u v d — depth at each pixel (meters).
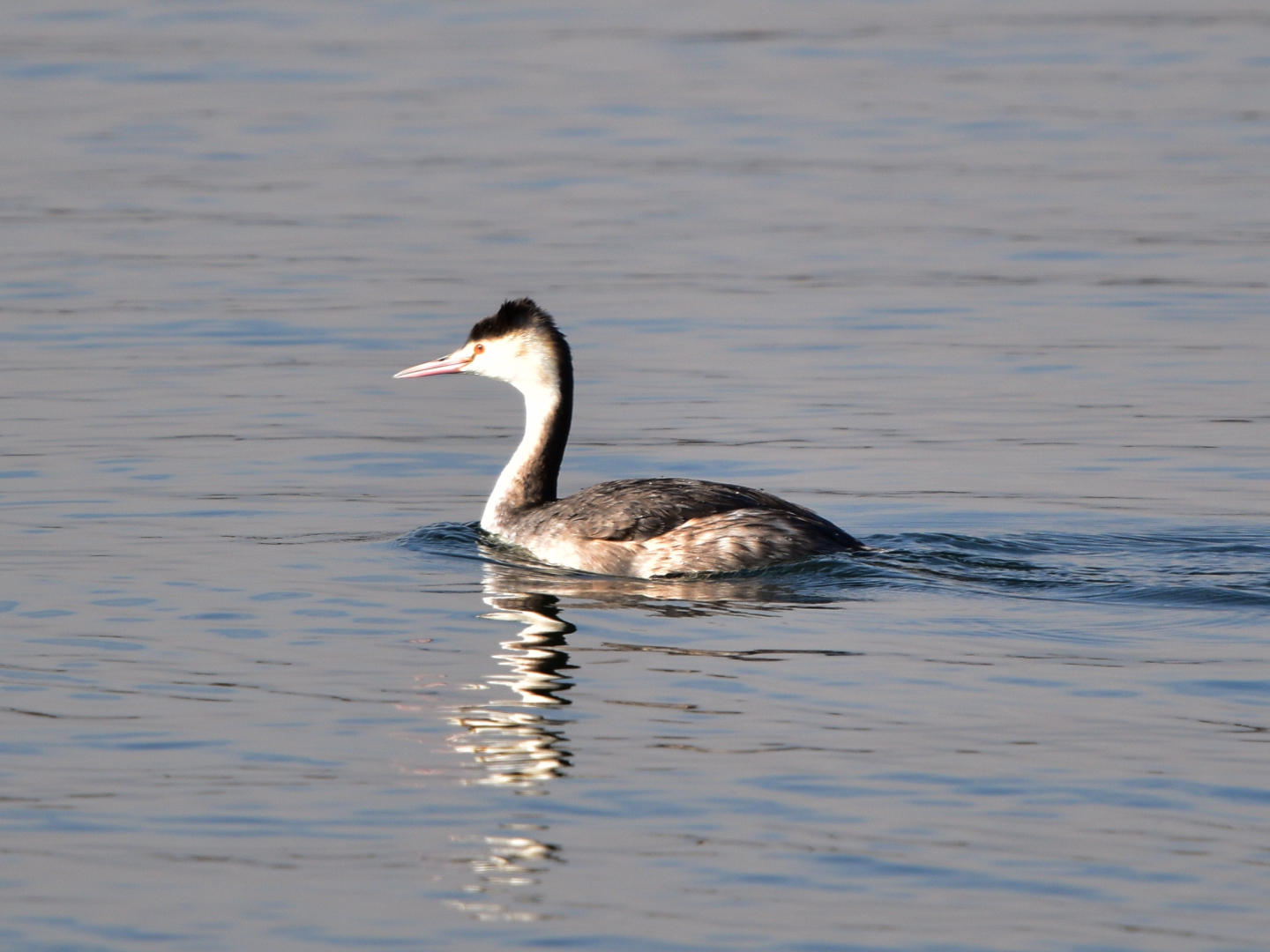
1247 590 12.94
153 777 9.27
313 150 37.22
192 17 57.22
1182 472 16.86
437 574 13.59
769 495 14.21
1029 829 8.56
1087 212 31.16
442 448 18.41
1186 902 7.82
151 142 37.88
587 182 34.31
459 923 7.66
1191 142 37.53
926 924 7.62
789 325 23.58
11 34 52.50
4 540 14.48
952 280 26.23
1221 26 55.22
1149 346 22.28
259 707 10.35
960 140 38.06
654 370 21.31
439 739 9.80
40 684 10.77
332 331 23.17
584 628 11.98
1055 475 16.78
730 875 8.09
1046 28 55.50
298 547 14.43
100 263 27.19
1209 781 9.13
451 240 29.12
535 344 15.22
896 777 9.20
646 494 14.05
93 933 7.59
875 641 11.64
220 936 7.56
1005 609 12.41
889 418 19.12
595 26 56.16
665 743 9.71
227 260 27.45
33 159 35.91
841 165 35.72
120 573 13.48
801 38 53.66
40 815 8.78
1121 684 10.70
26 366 21.27
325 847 8.43
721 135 38.91
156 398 19.86
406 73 47.16
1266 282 25.70
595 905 7.82
